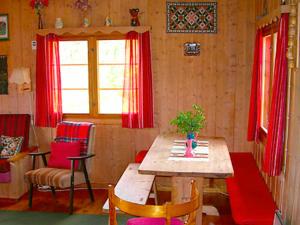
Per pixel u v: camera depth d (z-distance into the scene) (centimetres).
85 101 508
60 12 489
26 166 471
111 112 504
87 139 456
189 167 306
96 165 507
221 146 380
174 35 477
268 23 356
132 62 475
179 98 487
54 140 488
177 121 340
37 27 496
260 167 405
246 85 475
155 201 415
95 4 482
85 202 448
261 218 280
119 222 388
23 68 494
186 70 482
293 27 274
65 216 406
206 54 477
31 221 393
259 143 411
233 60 474
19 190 455
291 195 266
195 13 472
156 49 481
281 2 300
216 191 480
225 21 469
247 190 339
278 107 293
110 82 500
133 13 470
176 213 223
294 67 273
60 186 408
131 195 327
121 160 503
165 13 475
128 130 496
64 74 507
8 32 504
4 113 518
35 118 511
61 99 499
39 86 499
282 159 297
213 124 486
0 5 501
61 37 494
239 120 482
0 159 467
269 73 381
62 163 443
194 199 232
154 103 490
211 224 381
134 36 471
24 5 496
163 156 341
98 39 491
